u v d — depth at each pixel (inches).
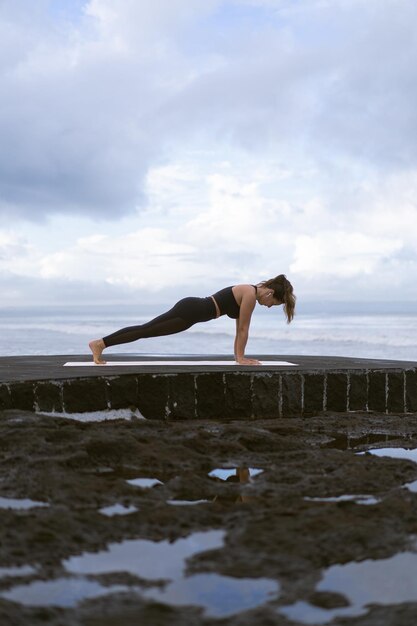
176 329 287.9
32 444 150.8
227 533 95.3
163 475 136.6
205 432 177.6
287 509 108.7
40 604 70.2
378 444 188.4
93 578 77.9
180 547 89.1
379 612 69.0
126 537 93.1
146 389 239.3
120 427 192.4
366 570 80.0
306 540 90.7
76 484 122.3
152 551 87.4
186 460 149.8
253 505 111.3
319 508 107.3
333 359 333.4
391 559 83.4
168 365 282.7
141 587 75.5
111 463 144.4
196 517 103.0
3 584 75.3
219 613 69.0
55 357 355.6
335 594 73.4
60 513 102.5
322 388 259.0
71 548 87.9
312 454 157.6
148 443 160.1
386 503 107.7
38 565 81.4
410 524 97.4
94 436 159.8
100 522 99.1
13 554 84.6
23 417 184.5
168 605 70.8
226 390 248.5
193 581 77.2
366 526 94.9
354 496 118.4
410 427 222.5
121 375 236.1
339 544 88.8
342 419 239.5
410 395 270.7
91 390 230.1
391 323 1843.0
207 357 353.4
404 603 71.2
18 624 65.2
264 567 81.4
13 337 1352.1
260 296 287.1
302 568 80.9
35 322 2506.2
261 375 251.3
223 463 149.7
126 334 286.5
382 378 266.4
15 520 97.0
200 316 286.8
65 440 157.8
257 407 250.7
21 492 117.3
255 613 68.9
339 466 144.4
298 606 70.7
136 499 115.5
